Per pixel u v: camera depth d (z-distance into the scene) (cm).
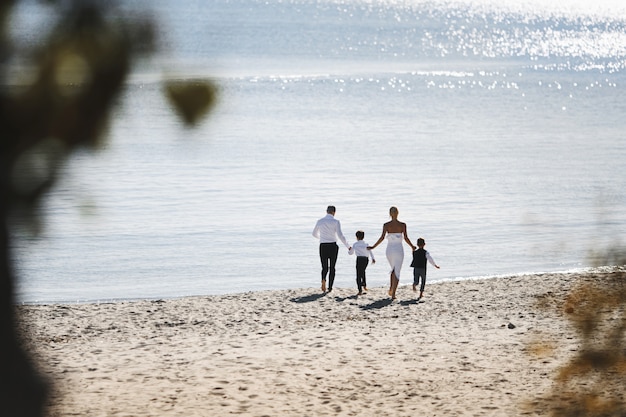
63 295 3048
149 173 5812
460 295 2823
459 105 11594
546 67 18450
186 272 3422
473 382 1767
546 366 1858
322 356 2041
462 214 4656
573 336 2147
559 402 1479
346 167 6356
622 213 4675
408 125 9325
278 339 2238
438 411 1576
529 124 9662
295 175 5922
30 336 2169
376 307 2661
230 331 2353
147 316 2547
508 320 2420
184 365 1955
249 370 1902
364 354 2053
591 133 8925
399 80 14638
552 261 3553
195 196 5059
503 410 1548
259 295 2852
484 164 6662
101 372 1873
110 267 3462
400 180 5819
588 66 18912
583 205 4953
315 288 2981
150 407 1596
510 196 5250
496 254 3725
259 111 10012
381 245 3953
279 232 4159
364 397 1686
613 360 880
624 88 14438
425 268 2803
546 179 5972
